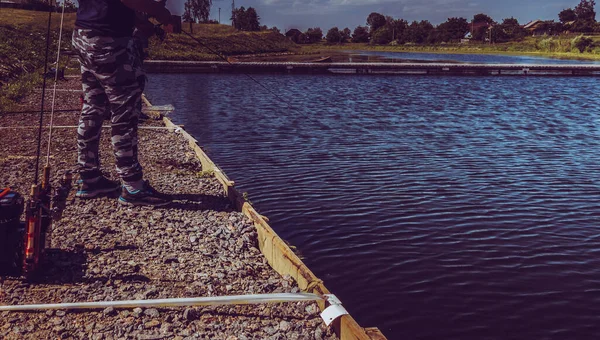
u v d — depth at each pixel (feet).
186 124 61.77
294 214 30.48
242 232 19.83
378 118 70.90
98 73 20.26
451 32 539.70
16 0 157.58
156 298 14.46
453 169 42.24
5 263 14.90
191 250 17.95
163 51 181.47
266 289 15.52
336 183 37.19
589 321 19.74
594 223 30.22
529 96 106.83
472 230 28.63
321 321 13.85
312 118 69.05
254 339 12.85
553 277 23.24
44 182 15.67
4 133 36.52
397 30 547.90
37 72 76.23
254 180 37.63
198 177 27.86
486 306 20.52
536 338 18.52
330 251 25.39
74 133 37.65
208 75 142.82
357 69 161.17
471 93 110.73
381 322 19.20
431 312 19.97
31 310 13.47
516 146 52.90
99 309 13.69
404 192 35.27
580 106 91.50
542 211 32.17
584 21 537.24
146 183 22.07
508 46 447.01
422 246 26.23
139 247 17.79
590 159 47.37
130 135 21.16
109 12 19.63
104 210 20.99
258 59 229.04
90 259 16.52
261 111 74.69
